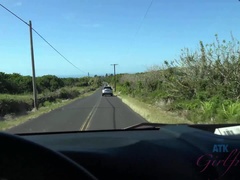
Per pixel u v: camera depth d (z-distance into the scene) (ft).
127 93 225.35
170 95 98.58
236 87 72.69
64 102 162.81
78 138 8.64
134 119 77.05
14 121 78.95
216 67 76.54
